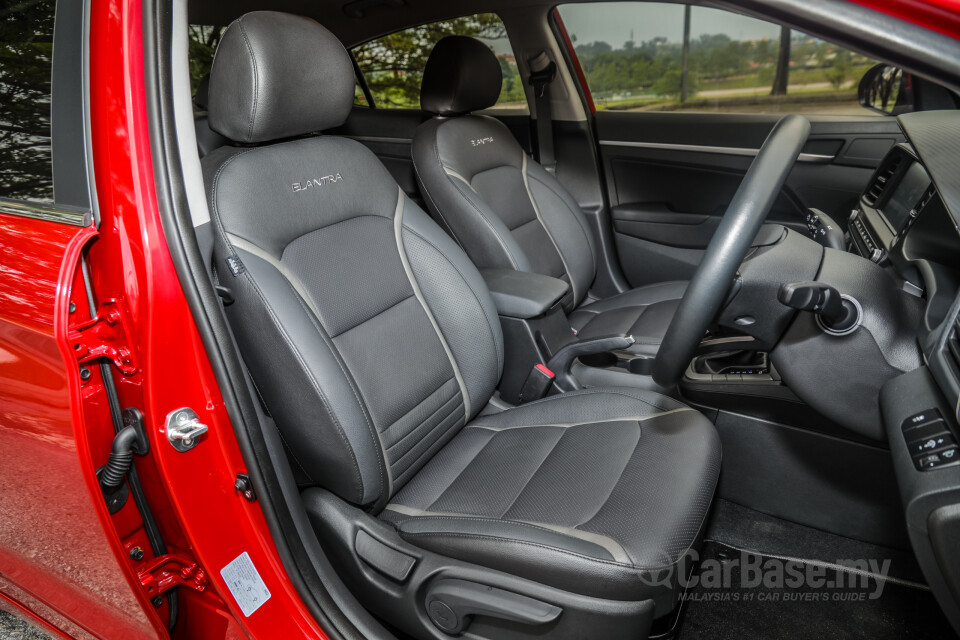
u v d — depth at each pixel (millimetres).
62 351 967
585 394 1643
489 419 1690
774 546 1854
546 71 2623
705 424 1467
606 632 1113
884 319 1320
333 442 1264
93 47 998
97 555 1146
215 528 1111
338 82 1382
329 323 1318
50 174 1050
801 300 1207
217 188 1234
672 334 1155
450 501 1382
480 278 1652
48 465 1120
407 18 2744
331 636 1223
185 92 1087
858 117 2342
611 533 1164
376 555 1264
